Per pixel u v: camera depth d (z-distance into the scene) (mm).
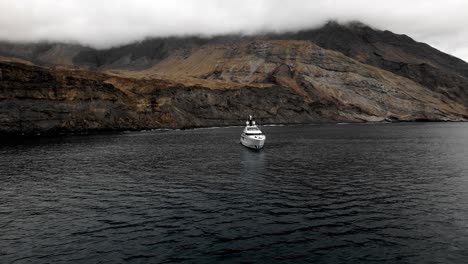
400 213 30078
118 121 145125
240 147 84125
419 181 42656
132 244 24156
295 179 44656
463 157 62875
